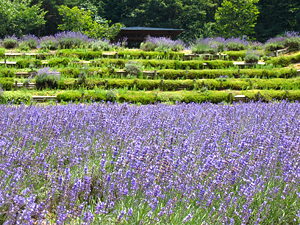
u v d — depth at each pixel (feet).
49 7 158.81
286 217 13.74
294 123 25.54
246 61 64.18
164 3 155.63
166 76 56.70
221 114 29.37
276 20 159.12
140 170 13.47
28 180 13.10
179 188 13.33
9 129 19.10
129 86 51.72
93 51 67.82
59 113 23.03
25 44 71.05
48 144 16.39
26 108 27.71
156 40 73.00
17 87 48.83
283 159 16.75
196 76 57.06
